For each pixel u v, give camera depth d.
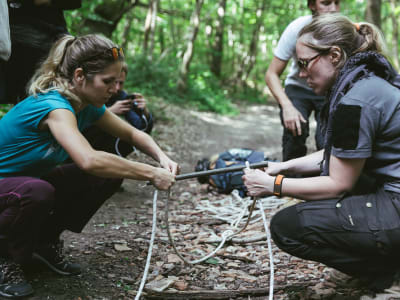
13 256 2.12
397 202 1.97
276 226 2.17
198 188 4.97
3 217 2.06
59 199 2.42
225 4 19.97
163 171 2.19
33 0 3.00
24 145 2.11
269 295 2.28
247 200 4.11
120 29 17.58
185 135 8.81
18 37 2.93
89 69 2.03
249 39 24.55
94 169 1.98
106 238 3.15
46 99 2.04
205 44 21.22
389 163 2.01
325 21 2.08
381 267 2.07
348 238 2.02
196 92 14.24
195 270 2.66
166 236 3.28
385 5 18.77
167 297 2.31
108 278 2.50
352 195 2.16
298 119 3.69
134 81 12.78
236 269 2.71
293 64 4.00
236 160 4.86
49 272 2.48
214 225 3.60
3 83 2.89
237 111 14.97
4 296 2.11
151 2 14.61
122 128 2.51
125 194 4.43
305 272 2.63
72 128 2.00
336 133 1.95
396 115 1.93
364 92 1.92
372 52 2.00
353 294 2.29
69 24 6.41
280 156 7.75
